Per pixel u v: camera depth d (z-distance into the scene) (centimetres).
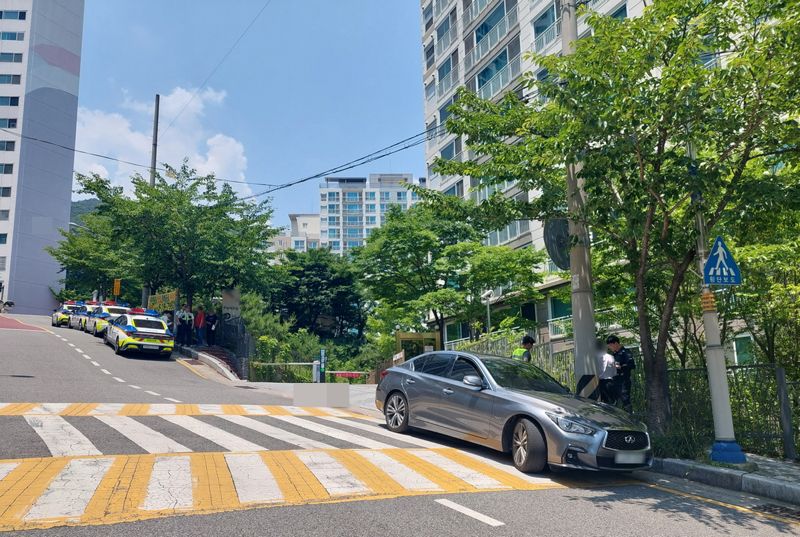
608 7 2586
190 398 1411
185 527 463
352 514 515
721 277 813
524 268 2717
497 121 1118
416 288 3142
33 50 7300
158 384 1739
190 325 2784
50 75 7462
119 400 1273
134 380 1772
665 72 791
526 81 898
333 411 1325
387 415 1014
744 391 920
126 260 2945
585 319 1011
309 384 1465
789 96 769
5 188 7012
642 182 816
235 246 2844
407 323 3319
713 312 821
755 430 899
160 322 2486
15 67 7225
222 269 2781
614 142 821
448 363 941
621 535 502
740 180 852
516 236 3253
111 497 530
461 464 750
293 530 467
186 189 2867
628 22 810
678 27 846
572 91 831
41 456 679
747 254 973
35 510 486
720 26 820
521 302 3000
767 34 757
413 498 576
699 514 589
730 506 632
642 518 560
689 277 1062
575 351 1016
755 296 1021
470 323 3016
